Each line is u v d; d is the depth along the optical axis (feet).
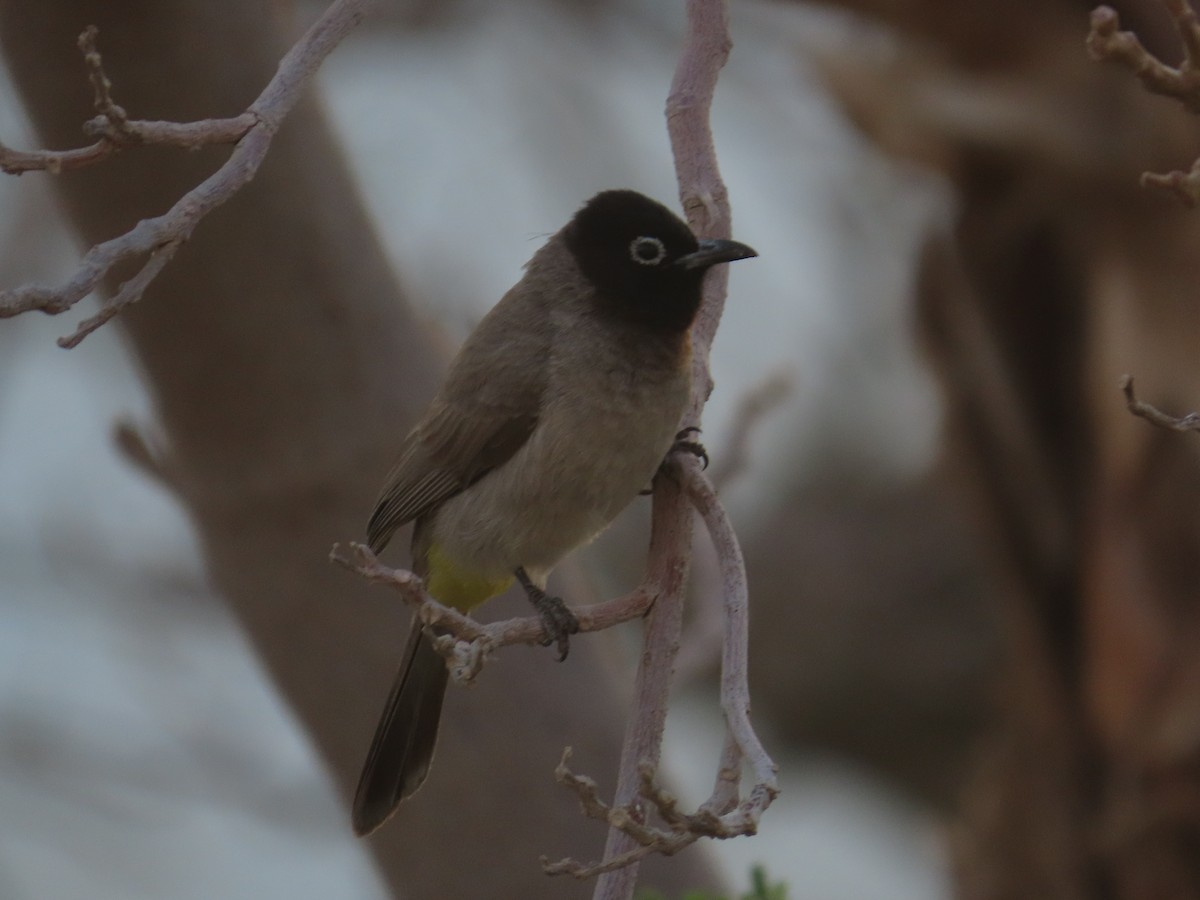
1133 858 47.88
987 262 48.91
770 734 72.74
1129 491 47.47
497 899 34.99
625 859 20.66
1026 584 49.83
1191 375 46.09
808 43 50.21
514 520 33.60
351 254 34.37
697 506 25.64
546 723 35.17
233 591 35.73
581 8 65.21
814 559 72.33
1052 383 49.24
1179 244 45.70
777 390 37.32
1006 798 51.11
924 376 51.57
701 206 30.09
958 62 46.88
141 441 35.45
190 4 32.68
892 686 70.13
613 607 25.62
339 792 36.27
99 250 20.02
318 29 22.44
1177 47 42.75
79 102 32.94
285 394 34.04
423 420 34.24
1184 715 46.96
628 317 32.94
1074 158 45.65
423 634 32.91
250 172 21.38
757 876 26.27
